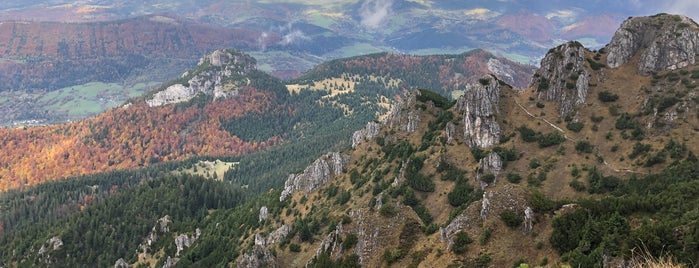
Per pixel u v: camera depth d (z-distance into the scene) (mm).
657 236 64000
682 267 54406
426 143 196000
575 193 151625
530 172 166625
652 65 193625
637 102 182750
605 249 65562
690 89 176000
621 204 81250
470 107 193500
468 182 166875
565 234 73625
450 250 80250
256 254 155875
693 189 88938
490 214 81562
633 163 157500
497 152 175875
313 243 162875
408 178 178125
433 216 158375
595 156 166000
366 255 92750
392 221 96750
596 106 187250
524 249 75250
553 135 178250
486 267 74250
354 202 183750
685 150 152000
